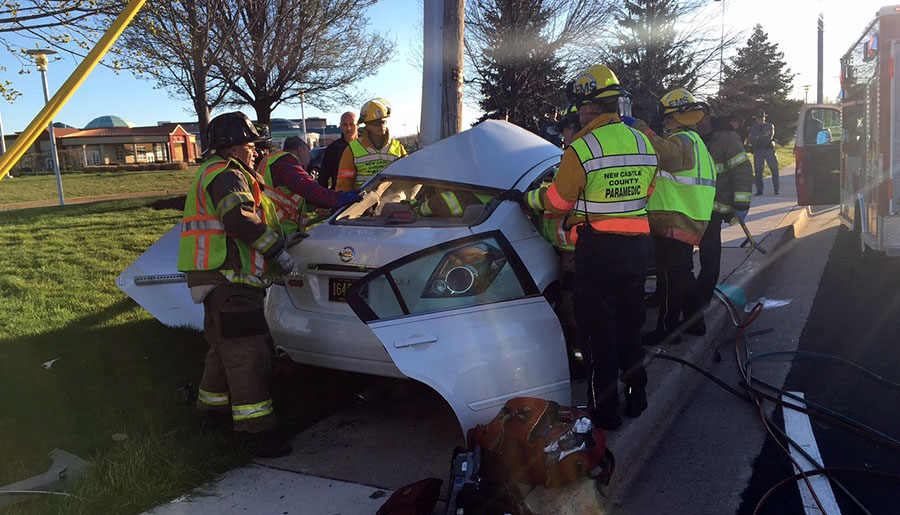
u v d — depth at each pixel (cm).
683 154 441
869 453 369
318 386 459
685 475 359
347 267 389
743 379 466
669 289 490
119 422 394
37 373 470
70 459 348
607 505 323
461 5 632
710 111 546
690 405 447
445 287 369
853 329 574
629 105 375
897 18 702
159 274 567
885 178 711
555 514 295
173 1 1020
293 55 1423
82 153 4675
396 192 517
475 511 274
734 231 1014
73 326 580
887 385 452
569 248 414
